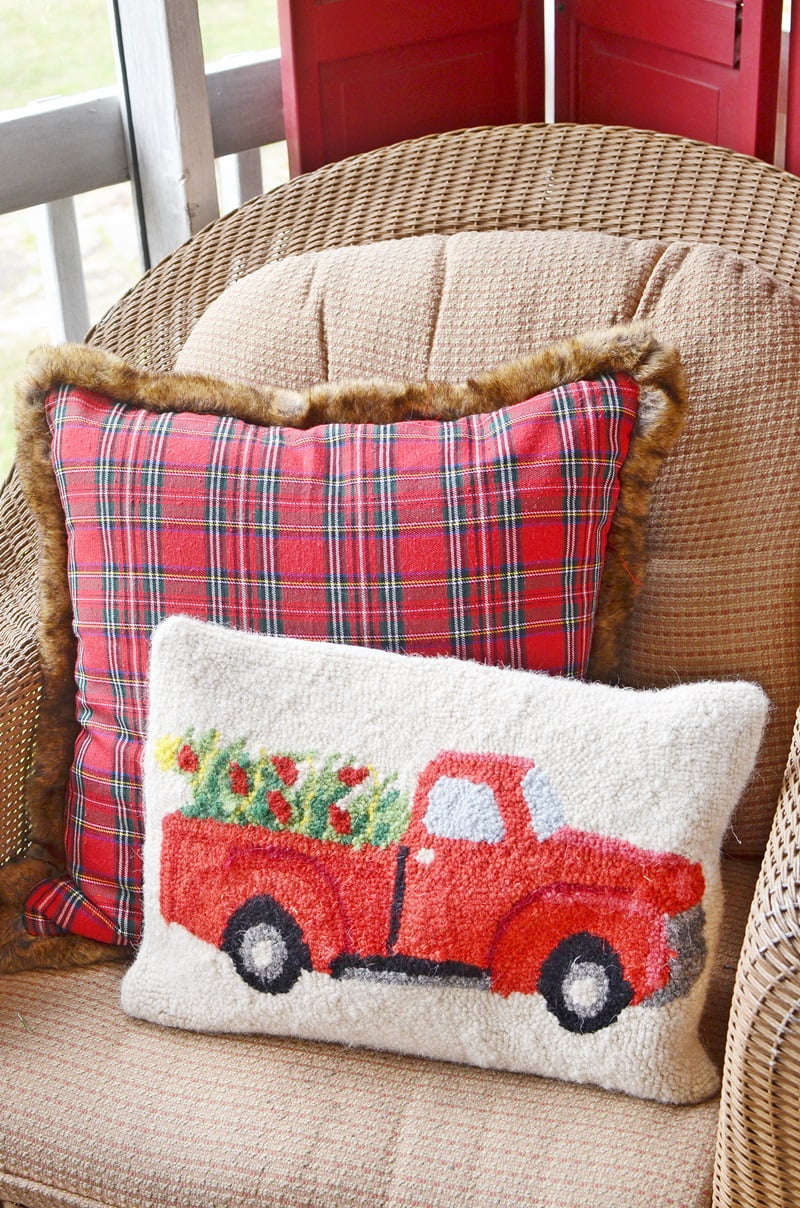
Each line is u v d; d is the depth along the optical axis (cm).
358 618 111
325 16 148
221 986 106
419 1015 101
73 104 162
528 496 110
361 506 111
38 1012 111
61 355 120
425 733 104
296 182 146
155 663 109
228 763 106
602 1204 90
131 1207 97
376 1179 94
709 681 106
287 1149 96
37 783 122
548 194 140
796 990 85
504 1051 100
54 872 122
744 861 125
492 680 104
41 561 123
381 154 145
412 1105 100
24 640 125
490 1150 95
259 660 107
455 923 99
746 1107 89
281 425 119
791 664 119
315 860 103
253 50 171
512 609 110
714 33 146
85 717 120
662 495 119
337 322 130
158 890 108
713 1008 108
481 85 166
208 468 114
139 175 170
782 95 162
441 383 117
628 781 99
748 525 118
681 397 112
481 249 129
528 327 124
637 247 125
